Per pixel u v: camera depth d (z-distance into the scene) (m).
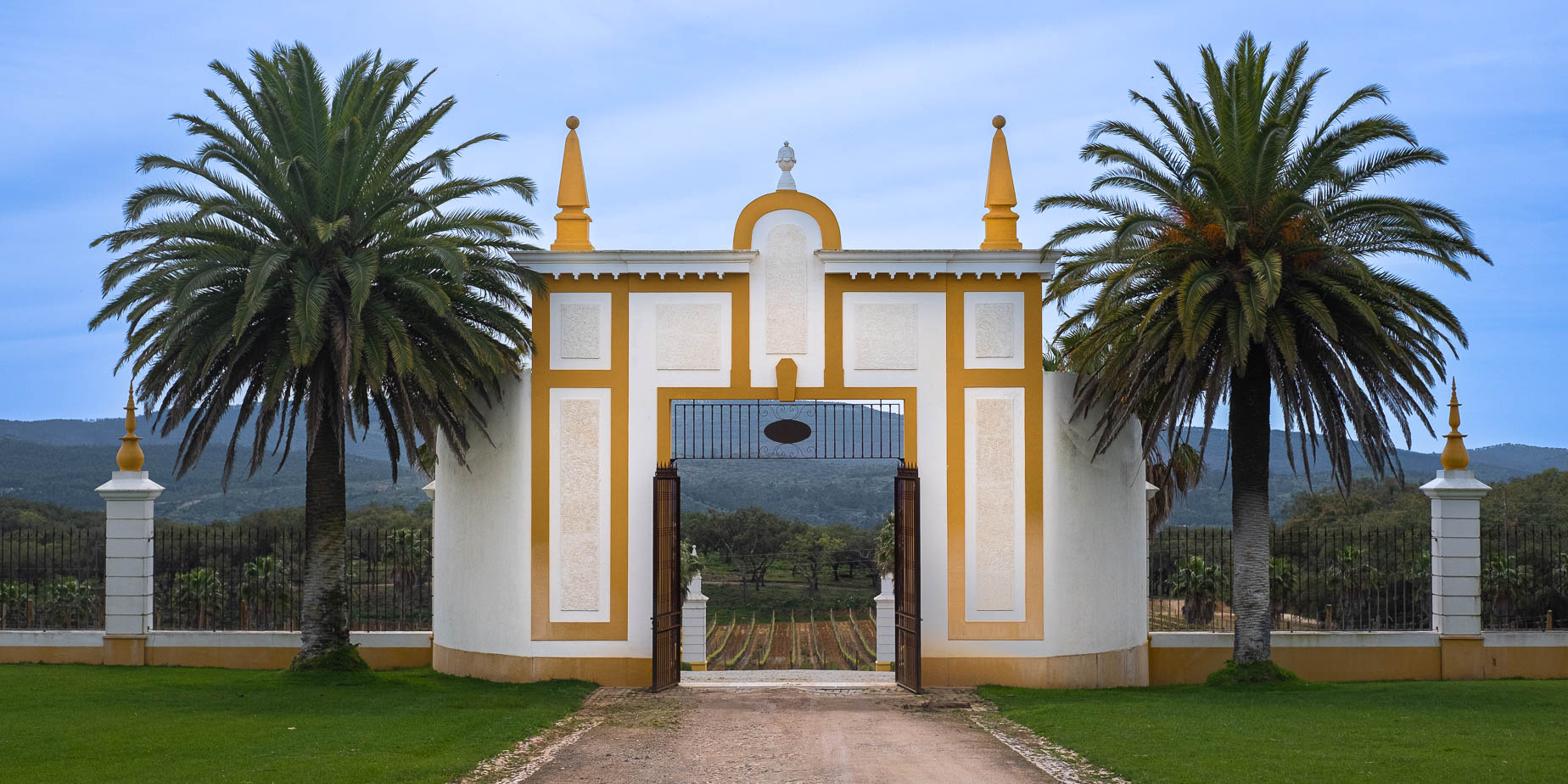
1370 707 15.80
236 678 19.11
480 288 19.42
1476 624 20.45
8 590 31.42
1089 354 19.02
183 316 16.67
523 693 17.34
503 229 18.27
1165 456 31.48
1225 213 17.17
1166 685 20.03
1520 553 39.72
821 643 48.19
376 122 18.78
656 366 18.98
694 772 11.91
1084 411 19.14
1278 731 13.65
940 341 18.95
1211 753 12.19
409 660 20.95
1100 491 19.38
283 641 20.91
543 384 18.98
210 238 17.77
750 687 18.67
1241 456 19.08
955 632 18.75
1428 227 16.72
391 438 19.03
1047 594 18.75
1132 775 11.36
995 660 18.72
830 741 13.77
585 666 18.75
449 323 17.48
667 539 18.55
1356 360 18.03
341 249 17.88
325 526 18.80
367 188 18.22
